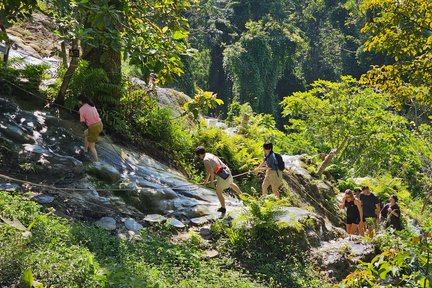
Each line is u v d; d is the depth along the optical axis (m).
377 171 25.38
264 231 10.47
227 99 53.50
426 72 11.08
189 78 43.81
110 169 11.03
